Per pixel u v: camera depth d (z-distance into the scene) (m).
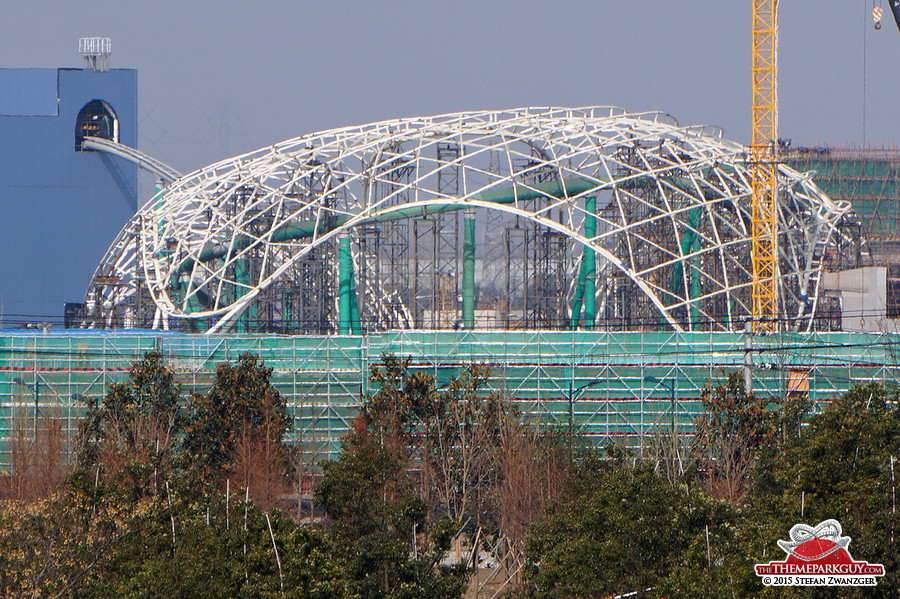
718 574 189.88
